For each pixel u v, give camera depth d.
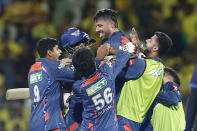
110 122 15.66
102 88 15.58
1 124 31.16
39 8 40.28
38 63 17.00
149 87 16.50
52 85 16.59
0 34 39.44
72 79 16.59
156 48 16.94
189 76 35.59
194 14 40.94
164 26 39.62
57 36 31.86
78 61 15.46
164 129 17.33
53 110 16.53
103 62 16.12
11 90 18.75
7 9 40.56
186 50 39.41
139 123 16.58
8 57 38.19
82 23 37.62
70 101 16.55
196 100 15.21
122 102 16.66
